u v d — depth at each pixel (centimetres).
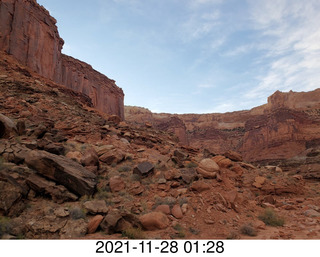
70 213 837
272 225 1061
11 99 1994
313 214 1225
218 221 984
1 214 727
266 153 10825
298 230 947
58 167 987
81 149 1538
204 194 1189
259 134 12488
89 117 2492
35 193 895
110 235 779
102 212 885
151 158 1744
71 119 2134
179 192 1190
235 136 16938
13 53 3055
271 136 11469
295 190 1820
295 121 10975
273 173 2067
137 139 2302
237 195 1280
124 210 897
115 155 1553
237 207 1175
